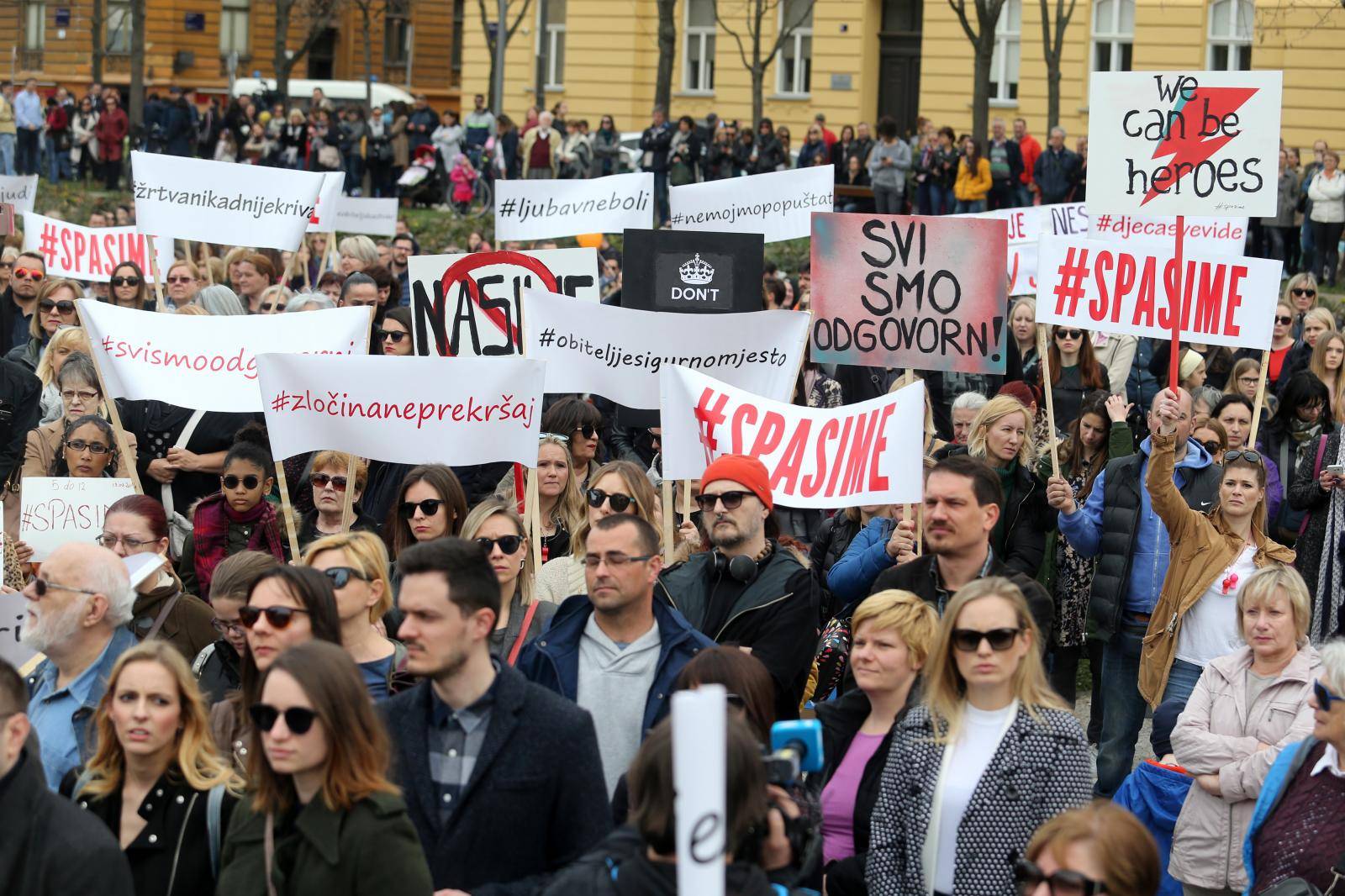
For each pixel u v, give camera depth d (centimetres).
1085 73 10500
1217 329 2866
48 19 14675
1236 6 10019
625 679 1734
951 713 1578
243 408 2531
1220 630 2320
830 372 3653
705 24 11700
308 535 2522
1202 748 1930
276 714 1329
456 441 2247
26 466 2786
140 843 1482
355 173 9475
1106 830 1327
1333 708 1622
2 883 1325
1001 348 2550
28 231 4184
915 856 1552
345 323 2570
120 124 9556
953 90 10800
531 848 1473
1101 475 2541
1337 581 2581
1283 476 3092
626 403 2555
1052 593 2653
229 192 3500
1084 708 3058
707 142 8550
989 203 7819
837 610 2478
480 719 1495
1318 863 1634
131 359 2511
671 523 2311
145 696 1484
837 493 2172
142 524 2036
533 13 11938
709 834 998
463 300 2866
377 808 1337
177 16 14925
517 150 9081
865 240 2577
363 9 12688
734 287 2773
